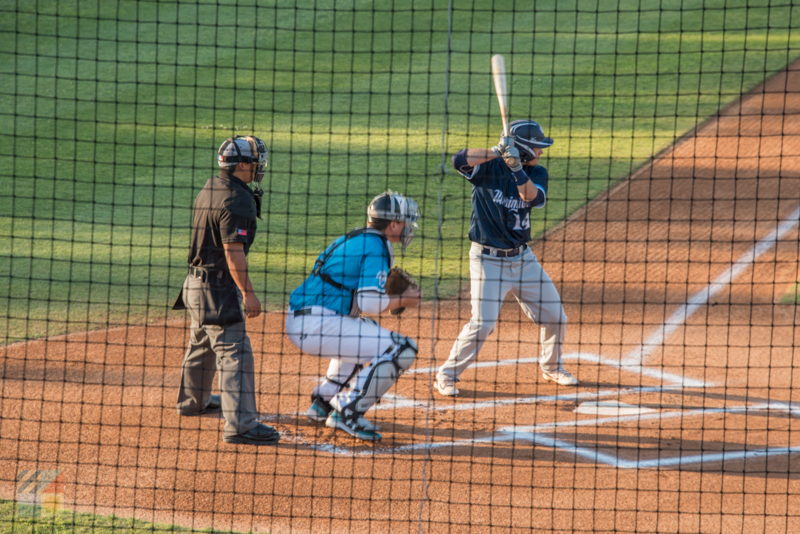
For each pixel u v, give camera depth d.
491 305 24.88
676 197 41.47
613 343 29.02
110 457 22.33
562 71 55.94
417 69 55.22
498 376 26.88
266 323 30.47
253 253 35.94
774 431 23.75
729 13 64.44
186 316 30.88
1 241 36.09
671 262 35.31
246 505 20.58
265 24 59.78
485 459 22.48
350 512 20.38
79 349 28.16
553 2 65.62
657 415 24.58
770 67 56.69
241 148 22.11
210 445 23.02
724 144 47.25
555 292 25.38
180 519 20.00
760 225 38.53
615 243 37.22
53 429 23.48
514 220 24.42
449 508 20.53
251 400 22.94
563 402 25.34
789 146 46.69
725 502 20.77
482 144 46.59
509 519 20.16
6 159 43.38
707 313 31.03
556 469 22.06
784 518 20.20
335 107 50.62
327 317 22.61
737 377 26.77
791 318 30.58
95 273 33.84
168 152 45.09
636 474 21.81
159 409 24.73
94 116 47.06
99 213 39.09
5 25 56.72
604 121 50.31
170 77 52.81
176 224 38.34
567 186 42.44
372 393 22.98
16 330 29.28
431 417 24.52
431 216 39.34
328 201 40.69
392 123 49.06
